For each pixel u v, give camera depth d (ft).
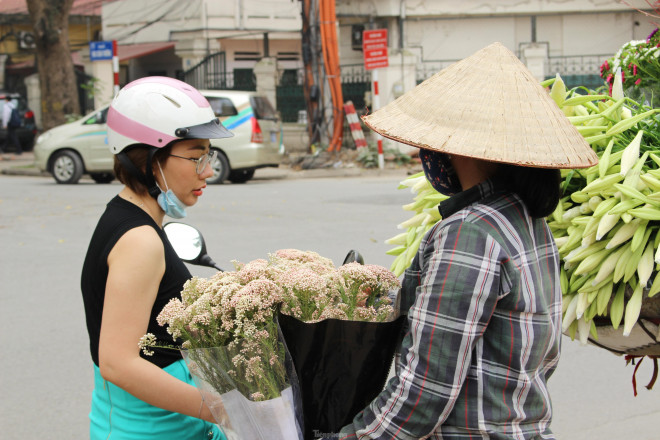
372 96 60.13
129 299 6.19
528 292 5.60
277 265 6.39
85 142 52.37
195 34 80.89
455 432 5.61
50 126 71.61
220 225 32.89
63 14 70.79
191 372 5.91
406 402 5.46
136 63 94.84
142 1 87.45
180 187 6.66
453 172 6.17
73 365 17.19
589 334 7.80
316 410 5.94
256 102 51.11
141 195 6.64
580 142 5.82
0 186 51.13
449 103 5.89
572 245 7.30
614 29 72.90
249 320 5.68
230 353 5.79
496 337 5.57
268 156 51.29
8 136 78.23
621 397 15.55
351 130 60.08
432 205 7.83
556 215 7.51
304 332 5.73
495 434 5.53
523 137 5.68
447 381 5.38
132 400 6.62
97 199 42.98
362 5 70.54
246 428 5.94
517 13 72.23
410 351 5.53
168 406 6.20
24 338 18.86
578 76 72.43
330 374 5.86
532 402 5.72
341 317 5.98
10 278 24.63
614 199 7.12
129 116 6.52
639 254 6.88
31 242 30.63
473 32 73.20
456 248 5.49
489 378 5.55
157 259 6.36
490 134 5.68
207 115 6.68
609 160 7.37
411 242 7.91
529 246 5.76
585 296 7.18
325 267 6.57
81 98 85.20
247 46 83.51
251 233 30.89
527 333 5.59
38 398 15.55
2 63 98.22
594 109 8.12
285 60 84.58
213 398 5.98
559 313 6.06
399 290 6.22
